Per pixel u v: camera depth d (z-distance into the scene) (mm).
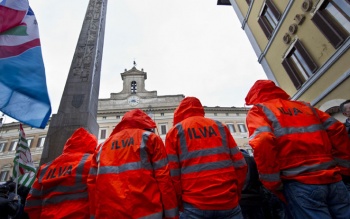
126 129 2320
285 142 2049
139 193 1839
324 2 7004
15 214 3074
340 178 1953
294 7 8430
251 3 11711
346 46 6199
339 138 2219
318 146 2010
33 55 3195
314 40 7547
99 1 10609
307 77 8180
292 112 2232
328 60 6871
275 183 1970
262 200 2855
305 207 1855
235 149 2252
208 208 1820
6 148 23453
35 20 3490
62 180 2256
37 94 2963
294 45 8523
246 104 2832
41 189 2344
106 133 25375
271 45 10172
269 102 2395
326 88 7156
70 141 2658
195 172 1967
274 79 10148
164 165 2084
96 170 2135
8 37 3115
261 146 1971
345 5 6336
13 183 3707
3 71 2877
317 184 1877
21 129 4773
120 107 28172
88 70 7391
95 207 1911
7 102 2740
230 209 1852
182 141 2148
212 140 2121
